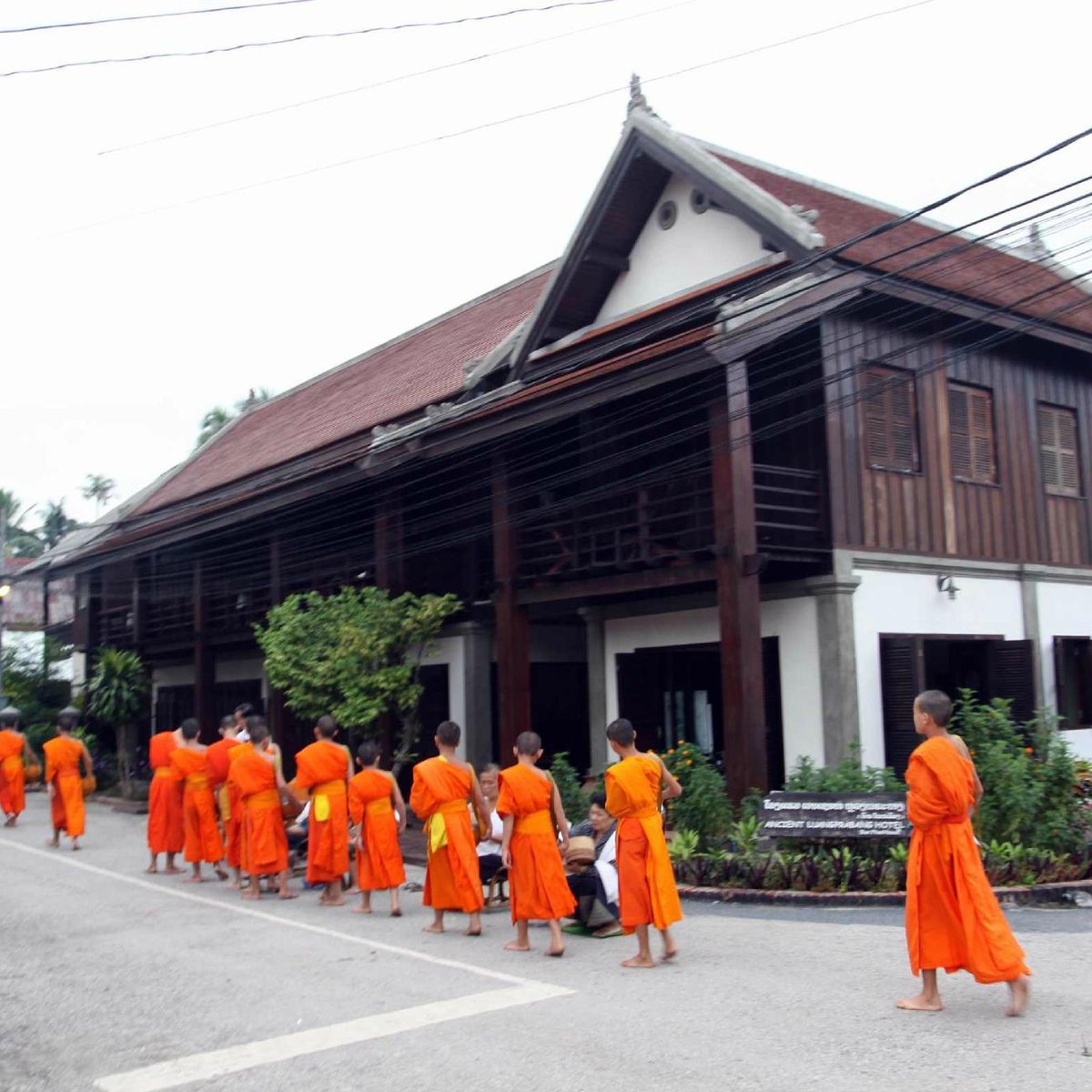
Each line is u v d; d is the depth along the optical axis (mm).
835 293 12477
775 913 9727
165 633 25219
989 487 15617
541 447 16609
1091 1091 5211
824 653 13609
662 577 13734
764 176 16875
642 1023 6461
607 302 16766
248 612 21828
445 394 18797
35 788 25672
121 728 23062
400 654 16703
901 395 14680
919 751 6461
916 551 14484
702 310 13422
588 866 9203
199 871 12438
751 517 12781
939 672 15586
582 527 16562
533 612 17781
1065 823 10617
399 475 17844
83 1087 5738
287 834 12148
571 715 19828
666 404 15406
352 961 8289
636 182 15539
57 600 39625
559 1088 5453
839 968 7613
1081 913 9375
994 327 15492
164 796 12898
